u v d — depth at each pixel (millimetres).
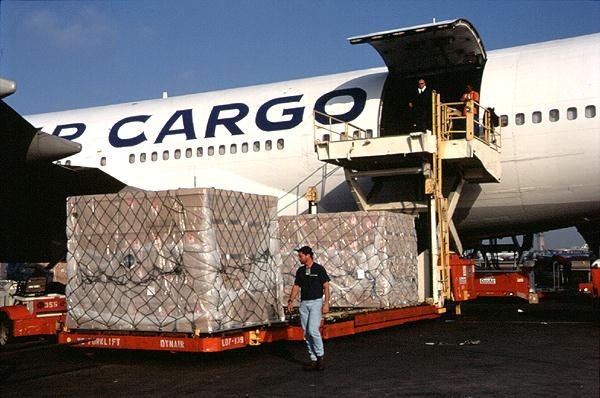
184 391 9398
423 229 20906
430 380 9711
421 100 19484
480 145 18234
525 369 10461
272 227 13188
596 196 19031
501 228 21797
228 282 11859
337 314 14156
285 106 22406
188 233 11648
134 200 12203
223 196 12000
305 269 10992
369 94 21312
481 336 14750
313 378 10133
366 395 8812
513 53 20719
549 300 28875
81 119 26109
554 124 18969
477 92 20234
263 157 22188
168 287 11750
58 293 16906
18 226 22469
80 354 13266
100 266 12461
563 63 19484
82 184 20125
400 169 18828
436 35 18734
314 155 21438
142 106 25578
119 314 12203
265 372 10766
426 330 16219
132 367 11648
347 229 16203
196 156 23203
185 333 11594
